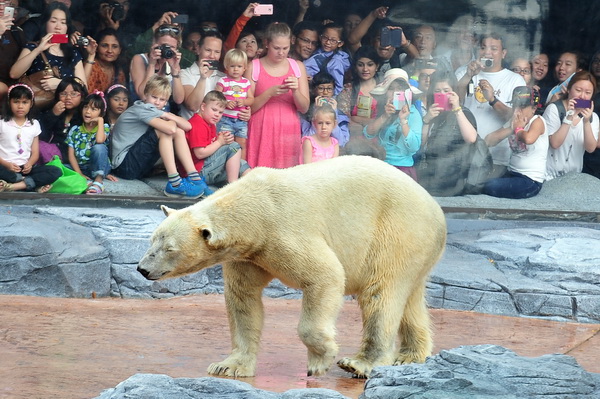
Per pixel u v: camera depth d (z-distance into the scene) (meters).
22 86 11.99
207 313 9.18
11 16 12.27
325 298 6.30
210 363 6.89
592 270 10.50
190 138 12.69
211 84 12.84
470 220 13.02
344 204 6.48
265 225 6.23
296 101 13.01
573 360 5.70
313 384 6.33
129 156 12.77
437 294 10.41
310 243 6.27
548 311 10.14
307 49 13.16
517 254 11.23
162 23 12.77
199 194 12.70
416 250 6.66
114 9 12.72
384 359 6.63
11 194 12.06
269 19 13.05
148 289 10.54
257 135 13.02
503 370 5.42
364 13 13.22
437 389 5.16
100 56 12.82
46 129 12.55
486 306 10.26
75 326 8.12
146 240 10.74
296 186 6.38
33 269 10.05
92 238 10.80
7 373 6.29
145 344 7.49
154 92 12.58
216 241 6.15
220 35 12.95
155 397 4.99
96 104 12.61
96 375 6.31
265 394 5.12
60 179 12.34
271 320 9.02
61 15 12.45
